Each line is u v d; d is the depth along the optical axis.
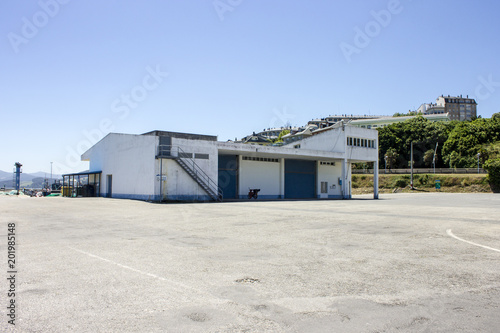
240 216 14.87
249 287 4.69
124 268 5.69
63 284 4.79
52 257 6.53
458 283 4.93
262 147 32.12
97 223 12.28
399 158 87.56
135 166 28.97
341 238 8.81
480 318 3.69
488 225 11.60
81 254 6.82
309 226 11.32
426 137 86.00
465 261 6.25
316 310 3.88
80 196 37.66
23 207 20.03
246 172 36.03
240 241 8.38
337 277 5.19
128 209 18.89
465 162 76.69
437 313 3.82
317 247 7.58
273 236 9.16
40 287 4.66
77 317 3.65
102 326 3.42
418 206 23.03
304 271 5.53
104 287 4.66
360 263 6.08
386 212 17.23
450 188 65.38
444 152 83.62
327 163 43.62
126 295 4.34
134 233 9.77
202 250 7.24
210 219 13.61
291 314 3.76
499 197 42.06
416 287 4.73
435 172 77.00
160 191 25.47
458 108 155.75
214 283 4.86
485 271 5.57
